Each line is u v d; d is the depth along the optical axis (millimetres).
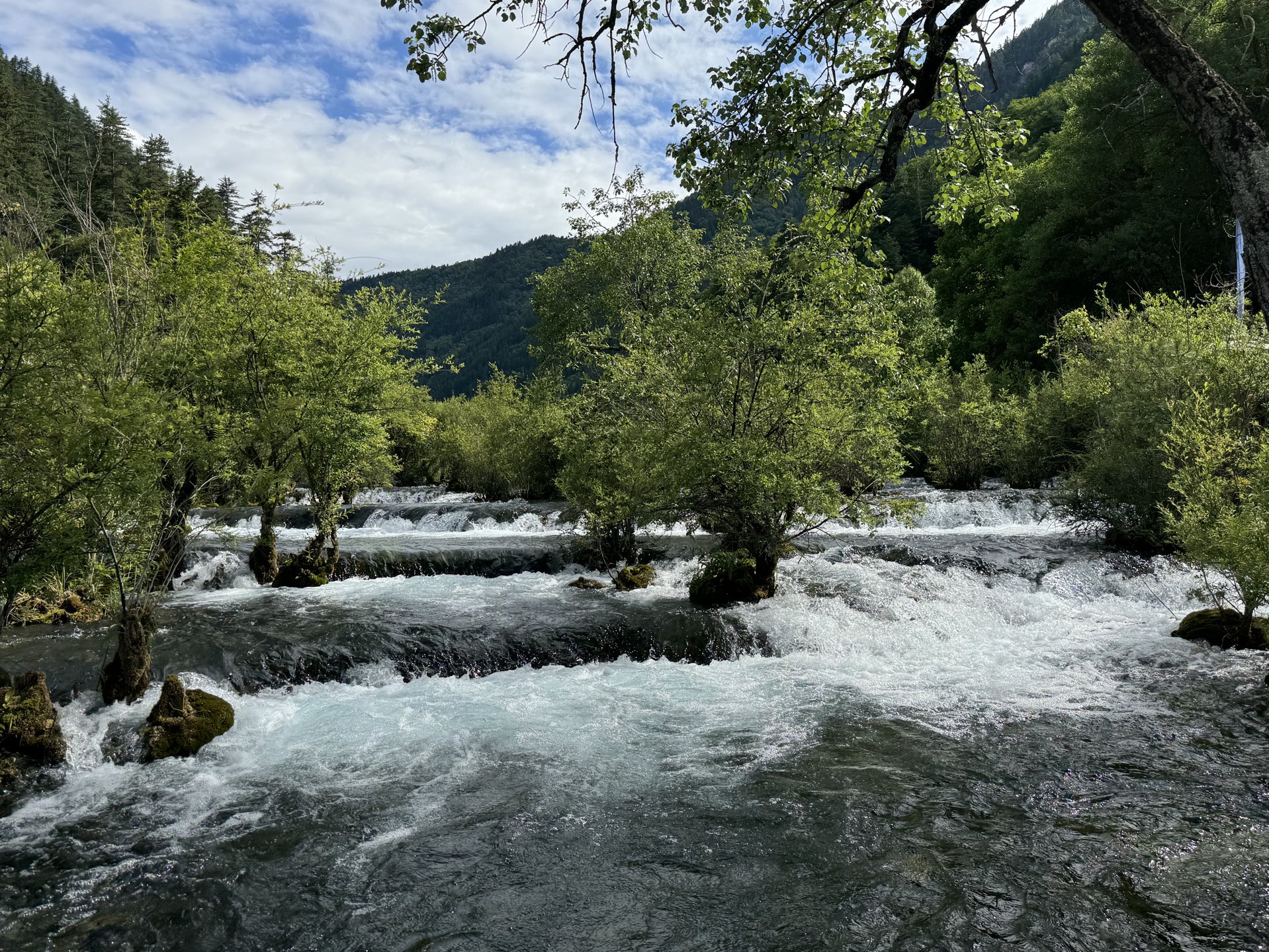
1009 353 32500
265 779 6453
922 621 10680
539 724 7590
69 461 6715
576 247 27719
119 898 4750
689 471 10578
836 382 11289
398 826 5586
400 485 35562
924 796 5777
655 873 4867
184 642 9453
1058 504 14867
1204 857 4746
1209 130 3377
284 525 23281
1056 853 4875
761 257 11289
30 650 9023
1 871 5070
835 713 7676
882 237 52281
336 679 9047
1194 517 9453
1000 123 6523
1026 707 7652
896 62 5180
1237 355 12289
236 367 12836
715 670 9320
